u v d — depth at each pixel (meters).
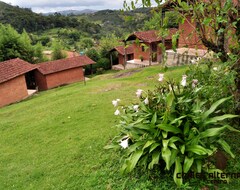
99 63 29.75
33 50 26.73
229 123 3.94
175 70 9.63
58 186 3.88
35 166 4.84
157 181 3.24
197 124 3.29
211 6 3.10
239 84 3.73
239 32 3.26
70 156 4.82
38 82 23.09
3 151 6.00
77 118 7.27
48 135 6.45
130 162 3.27
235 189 2.89
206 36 3.56
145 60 22.52
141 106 3.85
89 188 3.57
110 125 6.07
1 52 24.09
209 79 3.75
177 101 3.53
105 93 9.93
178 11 3.20
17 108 11.45
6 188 4.29
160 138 3.24
